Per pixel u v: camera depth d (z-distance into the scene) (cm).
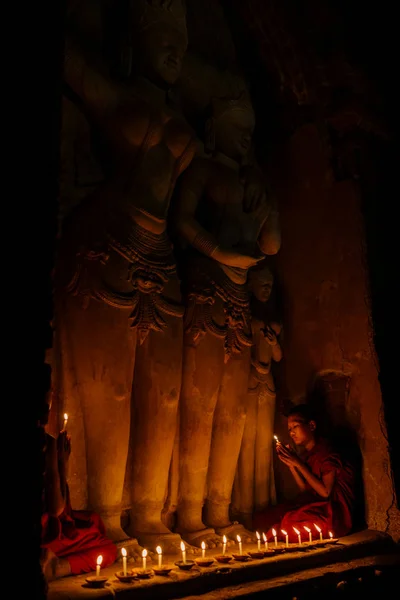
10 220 298
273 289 635
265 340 574
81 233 442
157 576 370
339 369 587
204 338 499
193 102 559
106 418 433
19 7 313
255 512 554
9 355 289
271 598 383
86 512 399
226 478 520
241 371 526
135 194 455
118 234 445
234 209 536
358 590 432
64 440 360
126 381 441
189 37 579
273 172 645
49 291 304
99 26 481
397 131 637
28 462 285
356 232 589
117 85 459
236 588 384
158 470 461
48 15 321
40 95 313
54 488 349
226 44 615
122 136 458
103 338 434
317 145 617
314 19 603
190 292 500
